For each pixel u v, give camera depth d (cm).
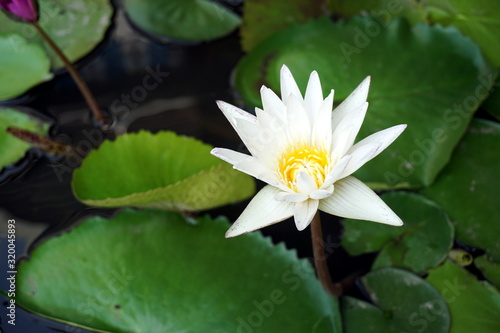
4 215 122
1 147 124
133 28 132
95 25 130
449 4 125
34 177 125
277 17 130
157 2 132
